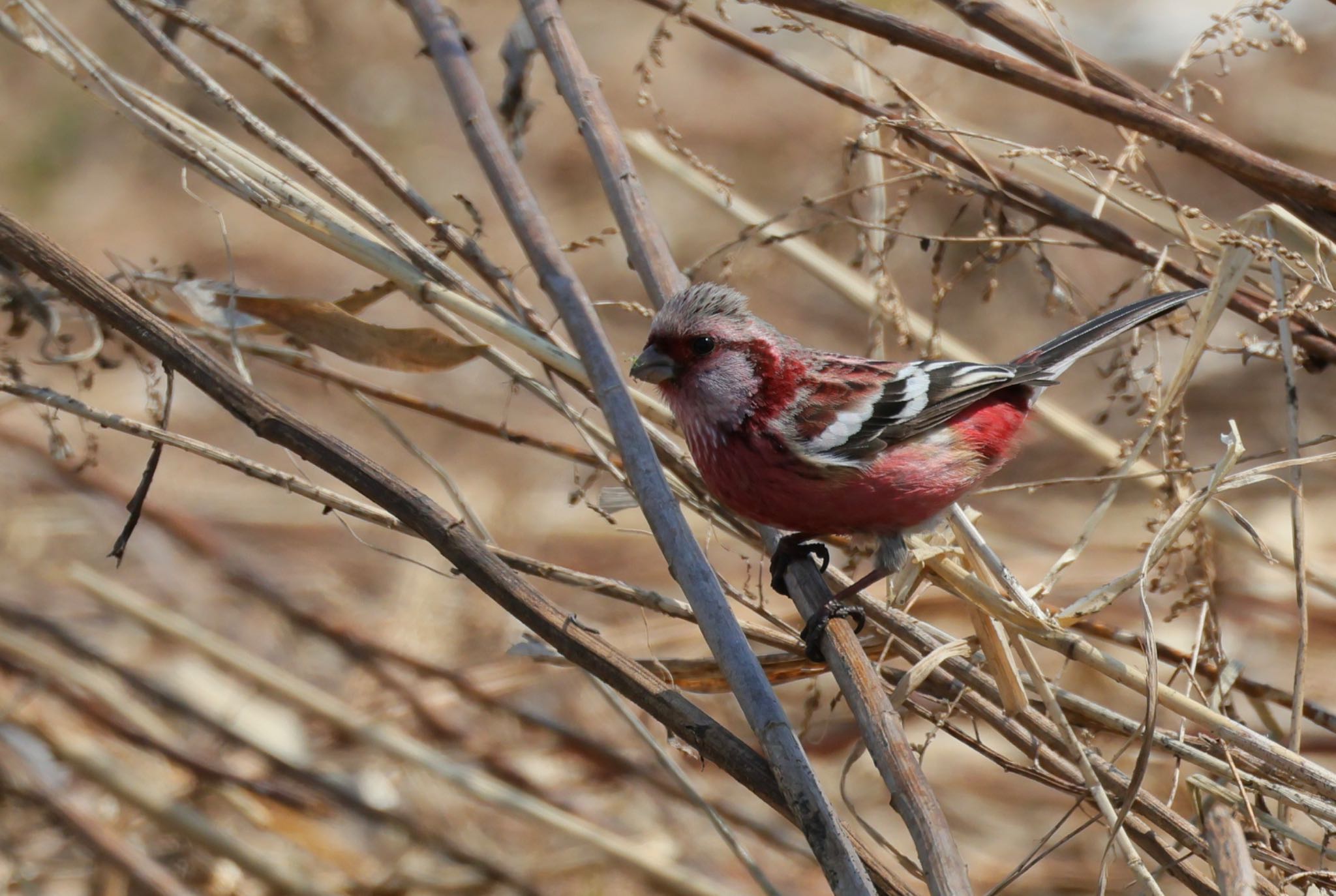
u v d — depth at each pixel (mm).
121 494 13125
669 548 6820
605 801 11016
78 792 10320
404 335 8953
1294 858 8312
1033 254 12023
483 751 10961
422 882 10055
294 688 10086
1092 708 8094
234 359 8820
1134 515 13234
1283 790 7574
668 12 10086
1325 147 16156
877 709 6953
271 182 8969
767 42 17797
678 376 8961
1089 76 9555
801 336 15656
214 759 10719
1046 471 14102
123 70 16656
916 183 11352
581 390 8758
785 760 6137
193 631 10320
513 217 8117
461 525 7074
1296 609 11547
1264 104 16750
